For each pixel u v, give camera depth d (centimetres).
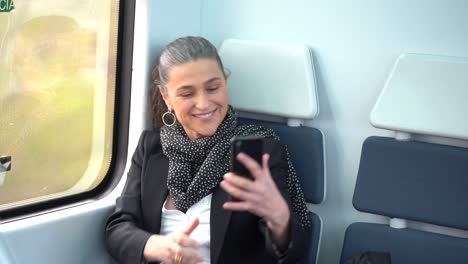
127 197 231
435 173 213
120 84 255
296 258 191
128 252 212
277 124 250
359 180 227
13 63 240
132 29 252
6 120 241
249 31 266
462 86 209
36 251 212
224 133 223
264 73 248
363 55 238
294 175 225
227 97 246
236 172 165
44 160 250
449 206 210
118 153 257
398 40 231
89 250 232
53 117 250
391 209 220
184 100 221
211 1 275
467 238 214
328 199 252
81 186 246
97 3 250
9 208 216
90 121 254
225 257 212
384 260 207
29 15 240
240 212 212
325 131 250
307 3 249
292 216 189
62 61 249
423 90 215
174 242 189
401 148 220
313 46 250
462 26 217
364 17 237
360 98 241
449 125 210
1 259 198
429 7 223
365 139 229
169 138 228
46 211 227
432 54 224
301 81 241
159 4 254
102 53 253
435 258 214
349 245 229
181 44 223
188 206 218
